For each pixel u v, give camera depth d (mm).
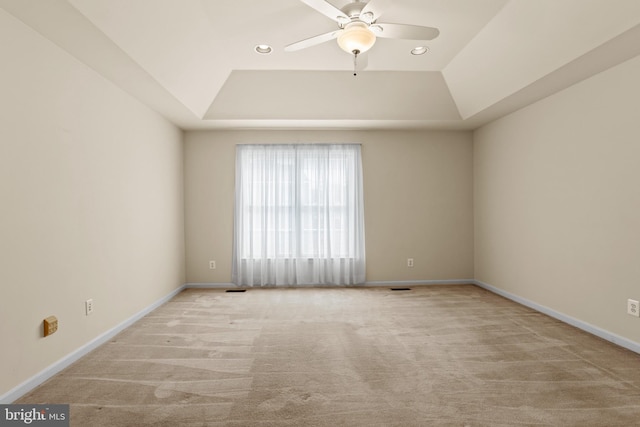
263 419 1907
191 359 2682
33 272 2270
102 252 3031
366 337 3131
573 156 3354
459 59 3562
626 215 2826
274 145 5113
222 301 4363
